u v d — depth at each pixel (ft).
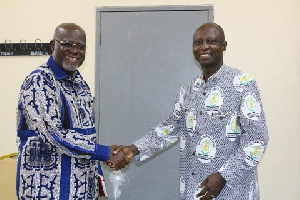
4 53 12.00
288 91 11.16
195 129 6.48
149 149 7.64
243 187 6.21
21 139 6.09
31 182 5.85
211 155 6.26
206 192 5.99
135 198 11.60
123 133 11.66
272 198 11.23
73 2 11.84
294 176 11.15
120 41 11.66
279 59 11.18
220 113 6.25
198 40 6.57
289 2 11.12
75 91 6.33
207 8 11.34
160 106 11.53
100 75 11.72
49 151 5.89
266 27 11.20
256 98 6.15
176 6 11.43
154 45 11.54
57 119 5.84
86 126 6.31
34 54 11.87
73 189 5.97
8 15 12.00
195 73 11.39
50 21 11.90
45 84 5.89
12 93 12.08
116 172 11.64
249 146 6.01
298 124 11.12
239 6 11.28
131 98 11.64
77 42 6.24
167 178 11.50
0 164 7.98
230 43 11.32
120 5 11.68
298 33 11.10
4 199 7.73
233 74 6.37
